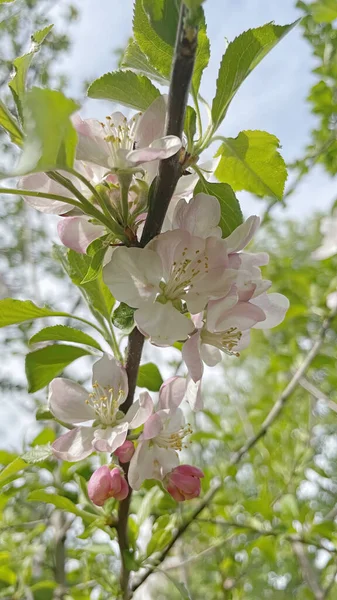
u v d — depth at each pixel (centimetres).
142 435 37
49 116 29
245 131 38
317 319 81
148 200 35
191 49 32
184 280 35
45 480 52
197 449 87
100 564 55
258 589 93
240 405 85
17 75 35
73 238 37
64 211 37
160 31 34
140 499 49
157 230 35
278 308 40
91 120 36
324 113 75
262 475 72
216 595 74
